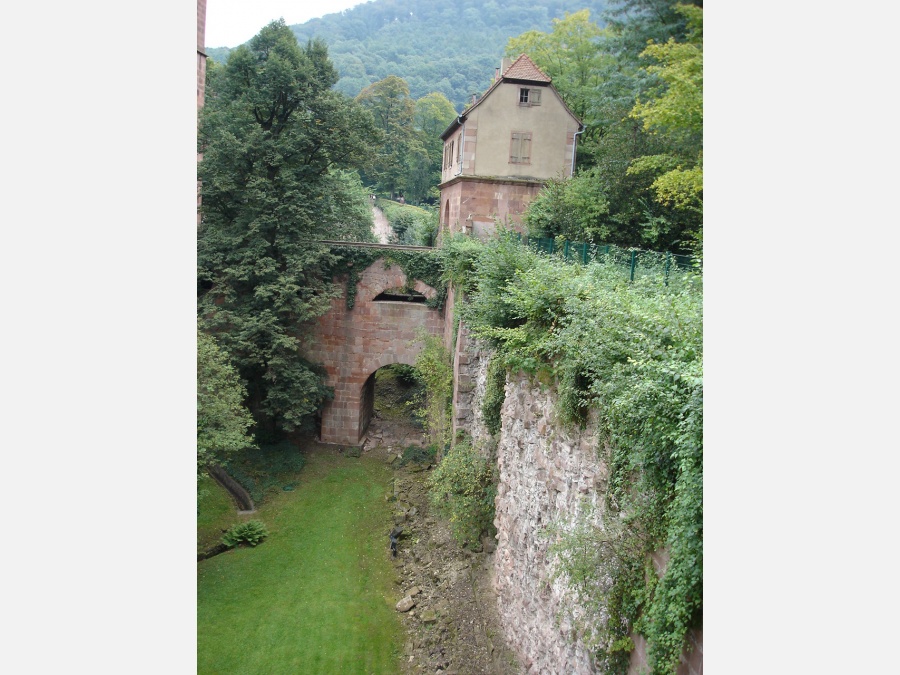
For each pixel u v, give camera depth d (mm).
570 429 11180
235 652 16578
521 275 14758
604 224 19734
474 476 18469
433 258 28750
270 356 25828
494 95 27672
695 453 6324
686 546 6434
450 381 24609
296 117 25984
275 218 25422
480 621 16234
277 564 20781
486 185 27797
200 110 26547
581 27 32062
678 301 8727
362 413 30344
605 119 19156
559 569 9680
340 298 29094
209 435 20359
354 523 23422
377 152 28188
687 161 13844
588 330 10352
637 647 8297
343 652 16625
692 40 10523
